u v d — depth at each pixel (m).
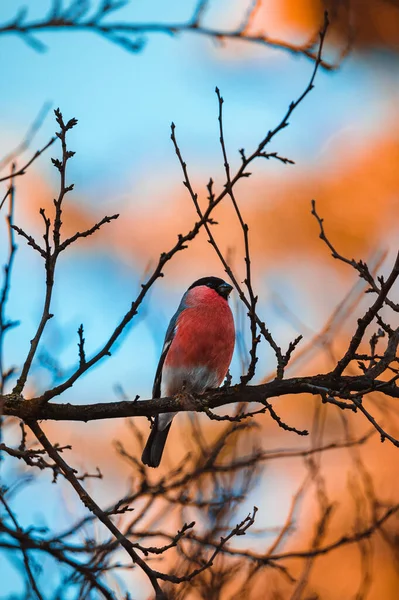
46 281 8.16
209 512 9.05
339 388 8.04
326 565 12.84
